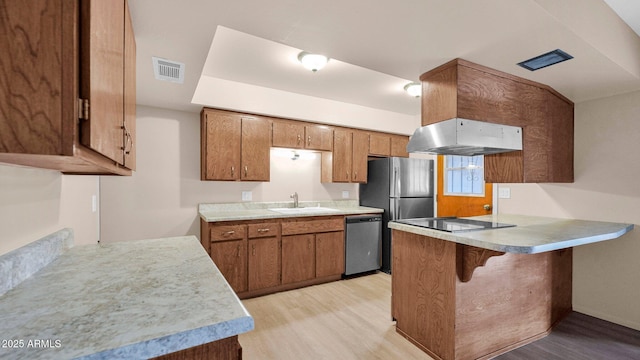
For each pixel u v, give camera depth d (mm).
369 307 2625
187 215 3084
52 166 968
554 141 2395
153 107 2920
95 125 669
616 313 2332
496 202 3125
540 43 1571
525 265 2061
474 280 1803
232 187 3338
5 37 552
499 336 1905
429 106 2010
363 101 3650
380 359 1841
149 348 577
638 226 2238
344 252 3410
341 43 1608
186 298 785
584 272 2504
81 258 1177
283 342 2035
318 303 2715
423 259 1962
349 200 4160
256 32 1497
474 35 1498
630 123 2305
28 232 1069
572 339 2092
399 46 1637
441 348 1805
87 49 625
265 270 2924
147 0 1205
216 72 2709
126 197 2803
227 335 654
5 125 547
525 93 2146
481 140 1895
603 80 2086
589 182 2488
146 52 1711
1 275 798
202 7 1269
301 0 1221
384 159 3811
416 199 3834
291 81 2945
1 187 898
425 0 1210
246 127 3086
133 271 1017
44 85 565
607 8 1729
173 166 3020
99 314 685
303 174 3820
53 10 574
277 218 2988
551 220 2455
